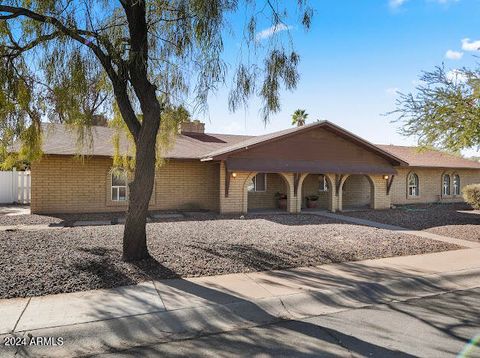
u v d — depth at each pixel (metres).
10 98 7.62
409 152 26.17
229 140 21.80
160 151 10.41
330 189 18.00
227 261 7.32
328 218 15.26
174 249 8.12
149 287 5.69
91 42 6.97
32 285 5.55
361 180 22.16
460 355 3.84
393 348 3.98
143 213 7.09
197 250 8.10
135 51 6.84
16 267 6.39
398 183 22.91
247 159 16.00
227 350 3.93
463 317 4.93
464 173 25.73
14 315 4.52
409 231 12.09
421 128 12.18
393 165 19.70
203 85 7.20
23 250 7.70
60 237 9.41
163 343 4.09
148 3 7.36
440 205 22.44
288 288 5.79
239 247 8.58
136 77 6.92
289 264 7.29
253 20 6.93
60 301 5.02
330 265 7.35
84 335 4.16
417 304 5.45
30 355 3.76
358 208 19.62
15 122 8.05
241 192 16.34
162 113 9.14
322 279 6.33
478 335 4.34
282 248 8.59
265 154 16.42
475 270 7.18
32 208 14.78
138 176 7.05
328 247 8.85
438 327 4.58
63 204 15.14
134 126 7.34
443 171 24.59
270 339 4.21
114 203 15.90
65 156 14.67
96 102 8.49
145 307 4.87
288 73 7.29
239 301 5.16
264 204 19.27
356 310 5.18
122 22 7.86
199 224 12.71
